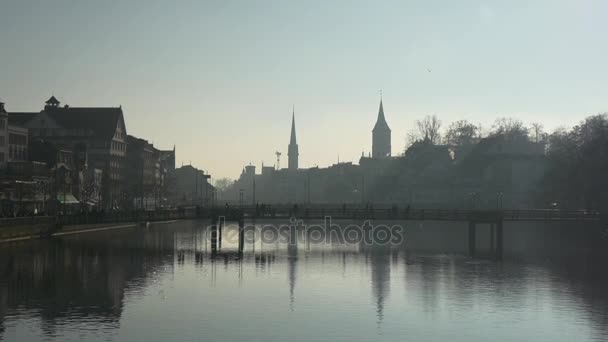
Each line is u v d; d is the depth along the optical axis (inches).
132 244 4062.5
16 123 7199.8
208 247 4023.1
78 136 7160.4
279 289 2453.2
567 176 5285.4
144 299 2225.6
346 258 3454.7
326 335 1788.9
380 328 1871.3
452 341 1750.7
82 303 2142.0
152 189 7573.8
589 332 1849.2
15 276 2620.6
